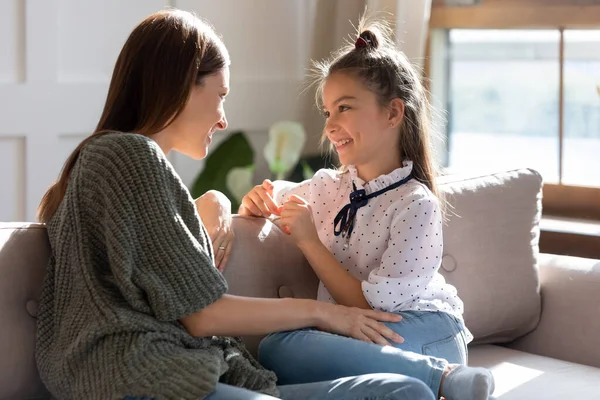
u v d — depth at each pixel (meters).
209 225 2.01
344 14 3.56
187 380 1.53
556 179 3.19
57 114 2.88
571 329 2.40
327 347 1.80
